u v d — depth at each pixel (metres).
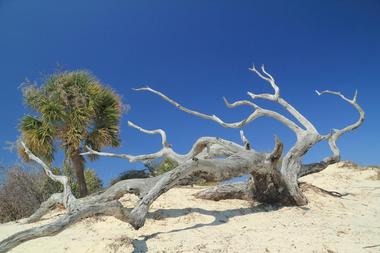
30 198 13.27
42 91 13.94
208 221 8.30
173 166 14.46
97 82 14.61
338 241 6.96
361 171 15.49
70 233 7.71
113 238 7.09
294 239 7.05
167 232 7.56
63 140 13.69
